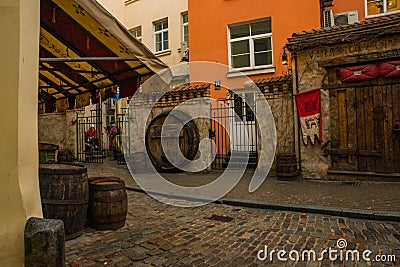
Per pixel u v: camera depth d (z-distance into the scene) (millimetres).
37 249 2102
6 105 2148
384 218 4871
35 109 2396
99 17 4402
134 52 4680
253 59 12867
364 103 7766
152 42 18000
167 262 3443
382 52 7480
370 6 12164
